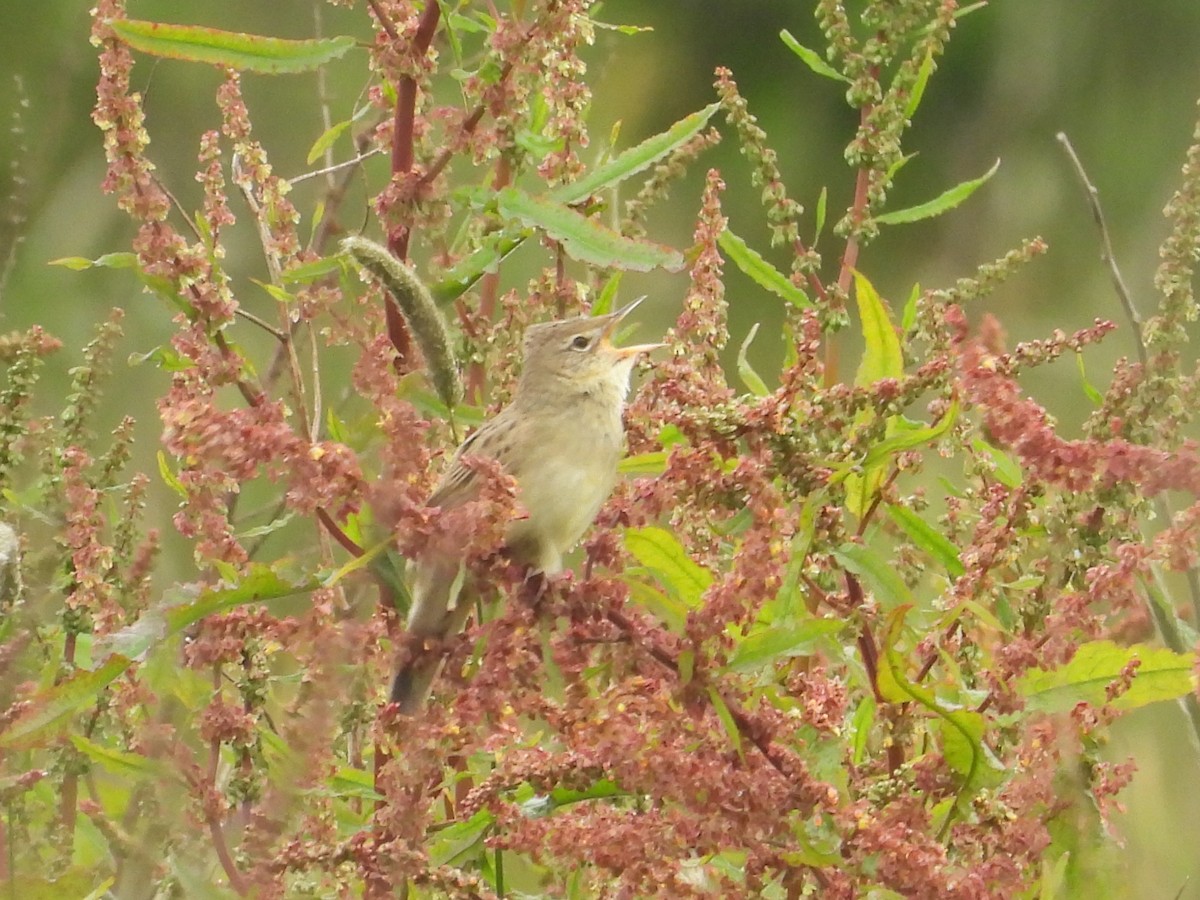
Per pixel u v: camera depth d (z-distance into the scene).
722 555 8.21
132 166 7.88
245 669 7.50
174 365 7.94
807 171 22.06
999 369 7.84
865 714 7.69
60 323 14.90
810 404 7.21
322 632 6.88
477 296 9.61
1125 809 7.52
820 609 7.89
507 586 7.02
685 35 22.09
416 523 6.84
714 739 6.83
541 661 7.00
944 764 7.28
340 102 17.92
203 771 7.23
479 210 8.47
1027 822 6.96
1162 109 21.59
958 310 7.32
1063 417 17.19
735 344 20.52
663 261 7.80
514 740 7.20
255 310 15.66
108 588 8.22
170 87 18.41
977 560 7.68
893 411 7.20
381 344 7.72
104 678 7.01
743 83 22.41
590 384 9.02
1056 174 21.42
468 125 8.55
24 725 6.97
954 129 22.03
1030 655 7.25
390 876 6.67
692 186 21.78
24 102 10.08
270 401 8.08
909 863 6.70
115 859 7.70
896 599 7.30
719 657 6.77
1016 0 22.14
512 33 8.45
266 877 6.54
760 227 21.66
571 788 6.89
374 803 7.86
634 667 6.88
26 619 7.96
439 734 6.87
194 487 7.42
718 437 6.99
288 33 18.73
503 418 8.98
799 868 6.84
